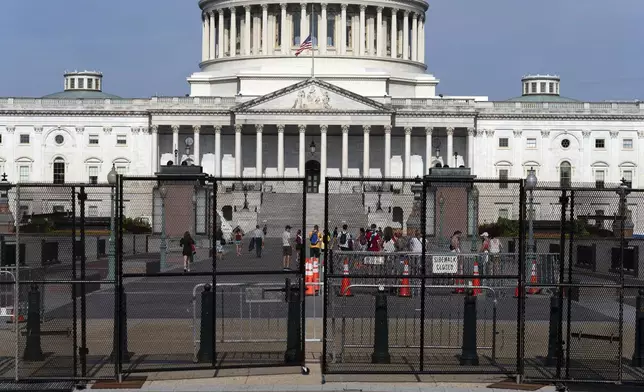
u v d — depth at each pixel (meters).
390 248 57.50
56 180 153.50
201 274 32.91
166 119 151.62
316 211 131.50
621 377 32.47
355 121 149.50
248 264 62.31
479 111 153.00
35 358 35.28
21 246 49.44
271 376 33.28
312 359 35.94
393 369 33.88
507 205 50.78
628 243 50.03
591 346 38.19
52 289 52.75
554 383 32.62
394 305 46.50
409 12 177.38
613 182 154.00
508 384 32.47
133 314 45.09
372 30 173.38
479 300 49.56
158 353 36.22
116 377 32.41
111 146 153.50
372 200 79.38
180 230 56.75
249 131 156.25
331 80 160.62
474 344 34.88
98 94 182.88
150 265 54.72
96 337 39.19
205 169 156.62
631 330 41.53
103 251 64.44
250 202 80.00
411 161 156.38
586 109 153.75
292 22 172.62
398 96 168.00
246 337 39.25
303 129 149.75
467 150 153.62
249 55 171.88
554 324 34.88
